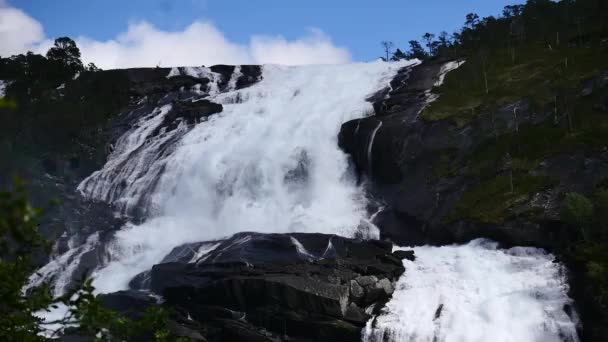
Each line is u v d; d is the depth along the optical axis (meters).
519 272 38.75
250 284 36.81
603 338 32.34
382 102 66.06
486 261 40.59
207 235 54.88
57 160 67.25
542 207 43.34
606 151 45.53
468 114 56.56
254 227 54.34
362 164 57.94
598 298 33.56
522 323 34.06
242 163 61.03
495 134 53.16
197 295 38.34
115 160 69.25
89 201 61.78
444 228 46.31
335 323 34.69
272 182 59.25
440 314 35.44
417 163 54.28
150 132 73.56
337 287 35.88
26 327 15.30
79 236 55.50
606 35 70.44
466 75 68.94
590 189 43.25
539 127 51.97
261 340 34.66
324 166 59.53
